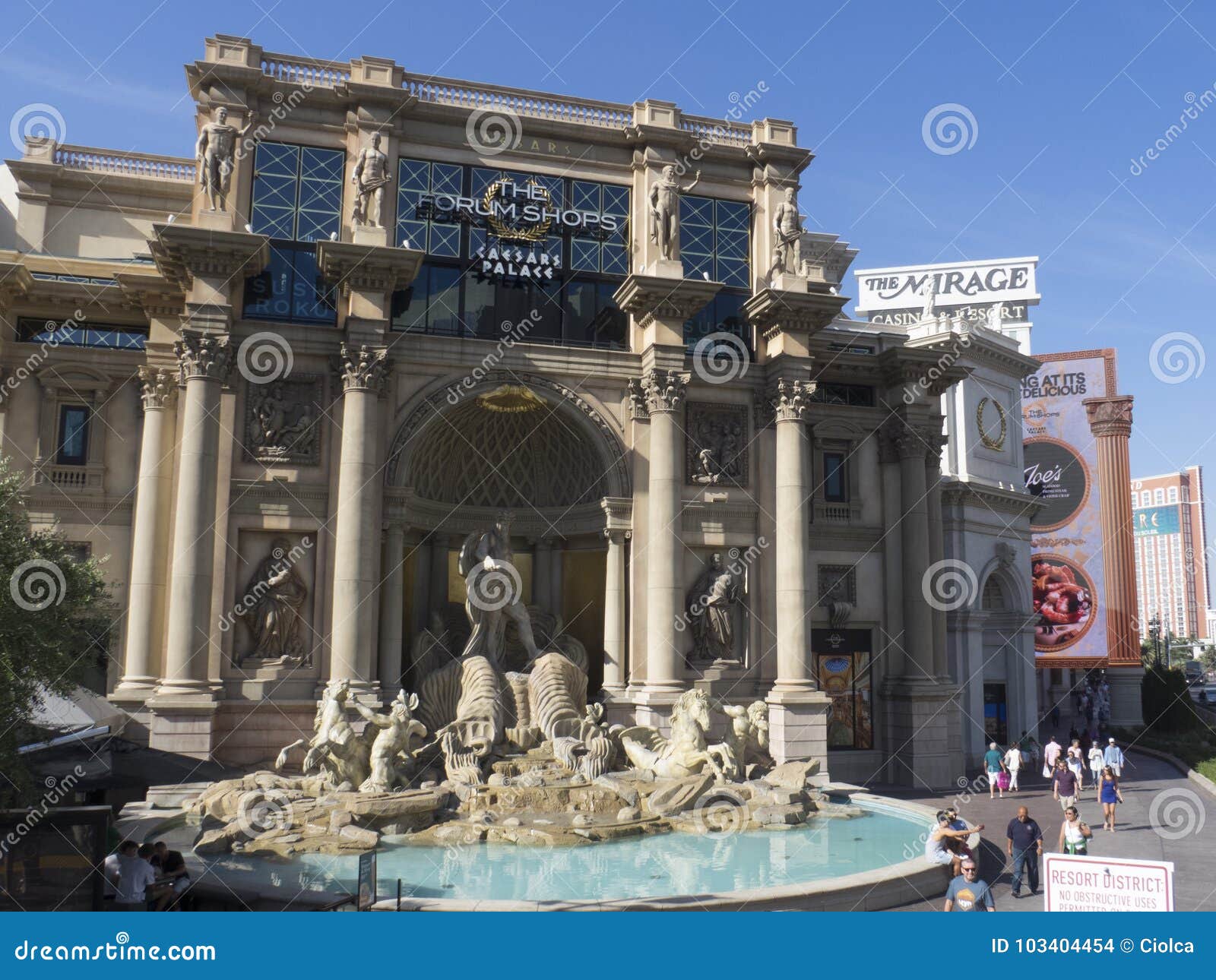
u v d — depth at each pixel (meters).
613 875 22.44
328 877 21.69
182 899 19.97
